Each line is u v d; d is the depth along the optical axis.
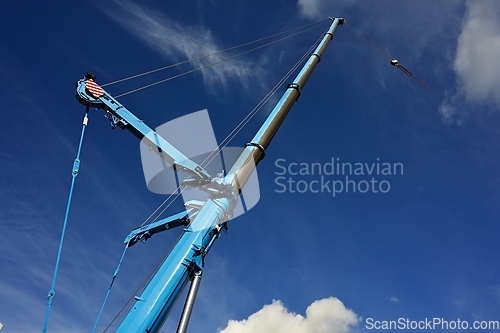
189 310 17.14
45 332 14.76
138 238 21.86
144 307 16.08
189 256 18.34
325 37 42.78
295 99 32.06
